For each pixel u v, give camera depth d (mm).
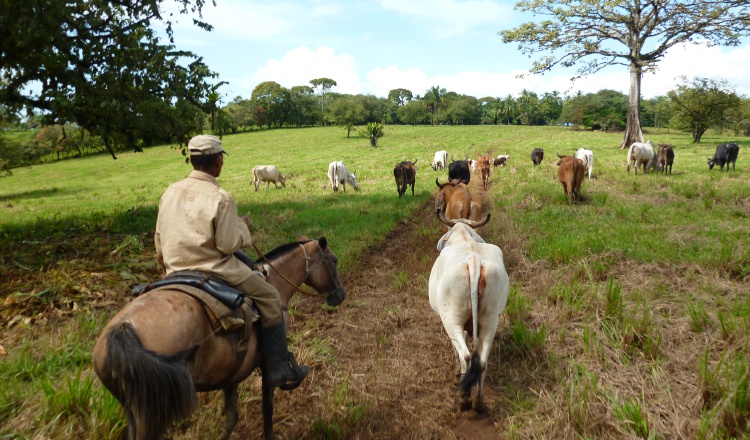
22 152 34781
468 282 4020
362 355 5266
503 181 18656
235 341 2918
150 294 2678
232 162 42750
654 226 9078
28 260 7773
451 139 63219
